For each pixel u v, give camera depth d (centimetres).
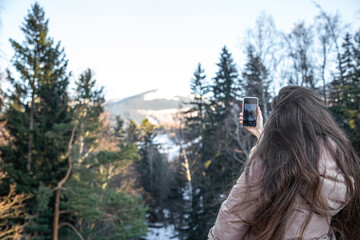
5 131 1558
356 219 105
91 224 1581
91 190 1266
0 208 964
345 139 108
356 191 100
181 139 2811
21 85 1594
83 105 1472
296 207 91
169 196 2942
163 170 3741
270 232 91
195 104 3136
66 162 1471
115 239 1269
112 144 2158
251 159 106
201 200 1934
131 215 1264
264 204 94
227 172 1689
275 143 104
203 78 3186
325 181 90
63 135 1497
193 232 1728
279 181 93
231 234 100
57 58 1734
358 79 1242
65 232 1485
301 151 96
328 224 97
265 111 1137
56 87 1680
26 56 1600
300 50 1438
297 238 89
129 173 2569
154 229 2781
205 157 2266
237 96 2022
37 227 1258
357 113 1094
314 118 106
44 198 1230
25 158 1491
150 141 3797
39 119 1608
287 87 126
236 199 101
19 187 1298
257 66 1283
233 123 1623
